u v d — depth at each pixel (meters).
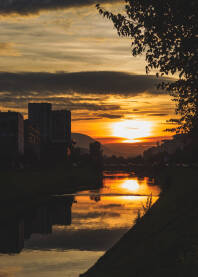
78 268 18.41
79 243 25.00
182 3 9.08
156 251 14.50
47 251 22.81
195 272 10.38
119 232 28.73
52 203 50.28
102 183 97.81
